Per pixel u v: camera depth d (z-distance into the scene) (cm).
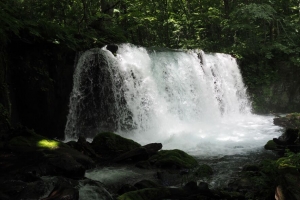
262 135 1217
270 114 1898
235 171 775
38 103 1117
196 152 978
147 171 780
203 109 1603
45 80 1127
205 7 2459
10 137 835
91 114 1225
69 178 667
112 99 1266
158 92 1415
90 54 1224
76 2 1634
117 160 848
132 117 1305
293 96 1953
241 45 2170
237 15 2198
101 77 1245
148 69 1404
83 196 595
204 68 1683
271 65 2042
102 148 908
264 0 2269
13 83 1080
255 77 2000
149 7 2283
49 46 1140
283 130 1313
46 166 688
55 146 801
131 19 2127
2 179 617
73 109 1188
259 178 631
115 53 1323
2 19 950
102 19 1638
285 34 2144
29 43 1085
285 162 628
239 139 1148
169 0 2419
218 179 719
